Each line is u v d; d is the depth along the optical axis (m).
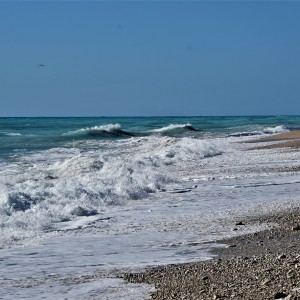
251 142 52.66
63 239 14.42
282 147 44.09
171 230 15.29
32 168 32.41
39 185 22.78
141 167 30.42
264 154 38.97
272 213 17.27
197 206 19.25
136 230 15.45
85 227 16.06
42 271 11.27
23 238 14.62
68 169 30.30
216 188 23.44
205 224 15.98
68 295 9.56
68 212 17.95
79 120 160.62
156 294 9.34
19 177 28.38
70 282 10.38
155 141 54.09
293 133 60.41
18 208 18.27
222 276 10.19
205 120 158.62
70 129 91.38
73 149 49.16
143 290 9.66
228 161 35.06
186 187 23.98
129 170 28.38
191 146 41.72
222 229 15.18
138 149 47.22
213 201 20.17
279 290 8.80
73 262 11.99
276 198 20.28
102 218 17.45
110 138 68.31
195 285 9.70
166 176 25.73
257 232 14.59
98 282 10.32
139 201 20.78
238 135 69.75
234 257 11.91
